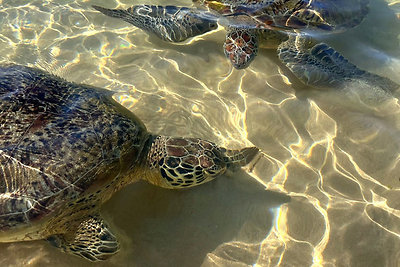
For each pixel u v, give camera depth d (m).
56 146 1.15
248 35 1.54
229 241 1.25
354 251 1.24
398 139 1.40
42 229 1.14
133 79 1.52
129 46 1.61
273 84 1.52
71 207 1.15
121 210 1.28
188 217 1.28
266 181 1.34
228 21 1.56
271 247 1.24
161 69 1.55
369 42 1.62
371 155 1.38
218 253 1.24
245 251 1.24
